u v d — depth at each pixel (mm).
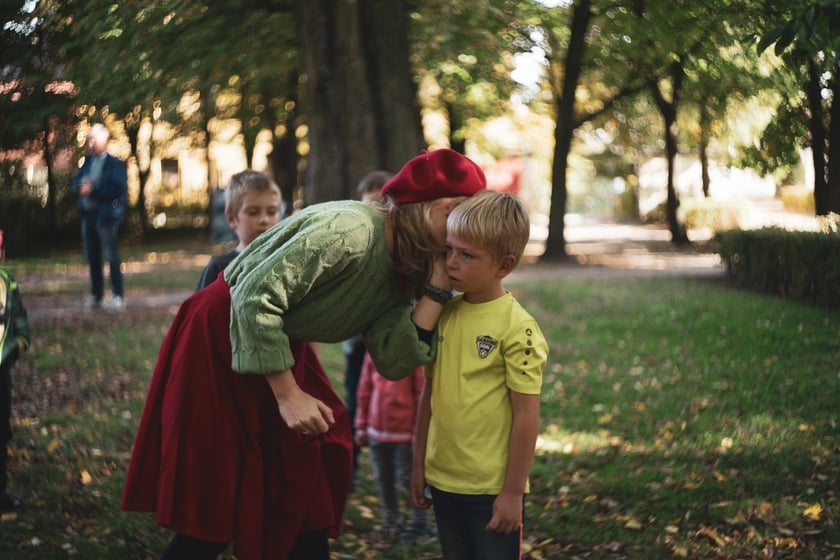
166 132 18828
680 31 7887
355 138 9094
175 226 27688
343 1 9023
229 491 2414
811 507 3963
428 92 20438
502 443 2406
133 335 8117
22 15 4645
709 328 8570
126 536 3580
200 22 8727
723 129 9773
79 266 14750
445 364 2461
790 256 10141
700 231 27188
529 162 44250
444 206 2375
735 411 5699
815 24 4129
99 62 5664
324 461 2727
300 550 2668
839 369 6609
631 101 21156
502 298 2451
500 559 2396
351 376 4285
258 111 17500
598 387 6633
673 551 3580
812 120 7176
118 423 5188
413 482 2635
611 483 4402
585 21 16734
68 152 5922
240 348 2293
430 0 12883
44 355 7066
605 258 19875
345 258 2293
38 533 3525
